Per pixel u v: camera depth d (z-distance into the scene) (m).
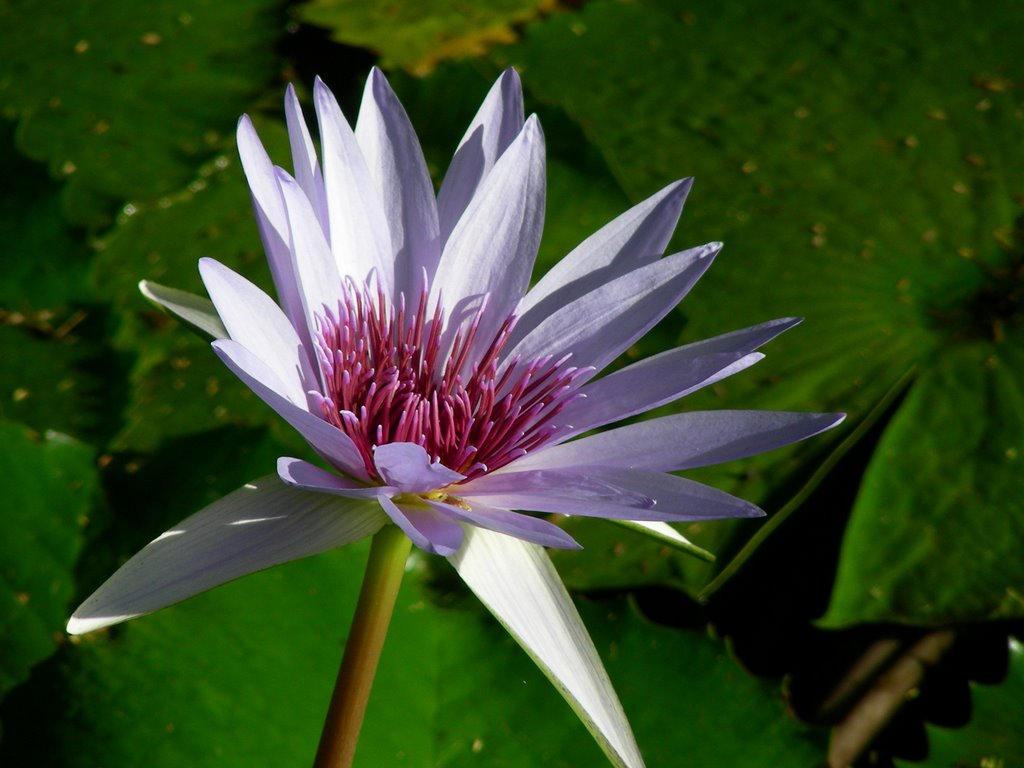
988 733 0.48
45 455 0.50
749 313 0.54
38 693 0.47
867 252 0.56
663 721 0.48
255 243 0.55
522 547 0.44
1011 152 0.58
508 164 0.46
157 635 0.48
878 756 0.50
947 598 0.50
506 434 0.45
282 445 0.51
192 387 0.53
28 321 0.53
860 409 0.53
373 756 0.47
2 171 0.54
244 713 0.47
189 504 0.50
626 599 0.50
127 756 0.46
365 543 0.50
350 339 0.45
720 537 0.51
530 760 0.47
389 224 0.46
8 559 0.49
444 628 0.49
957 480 0.52
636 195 0.57
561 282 0.46
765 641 0.52
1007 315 0.55
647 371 0.44
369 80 0.46
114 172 0.56
